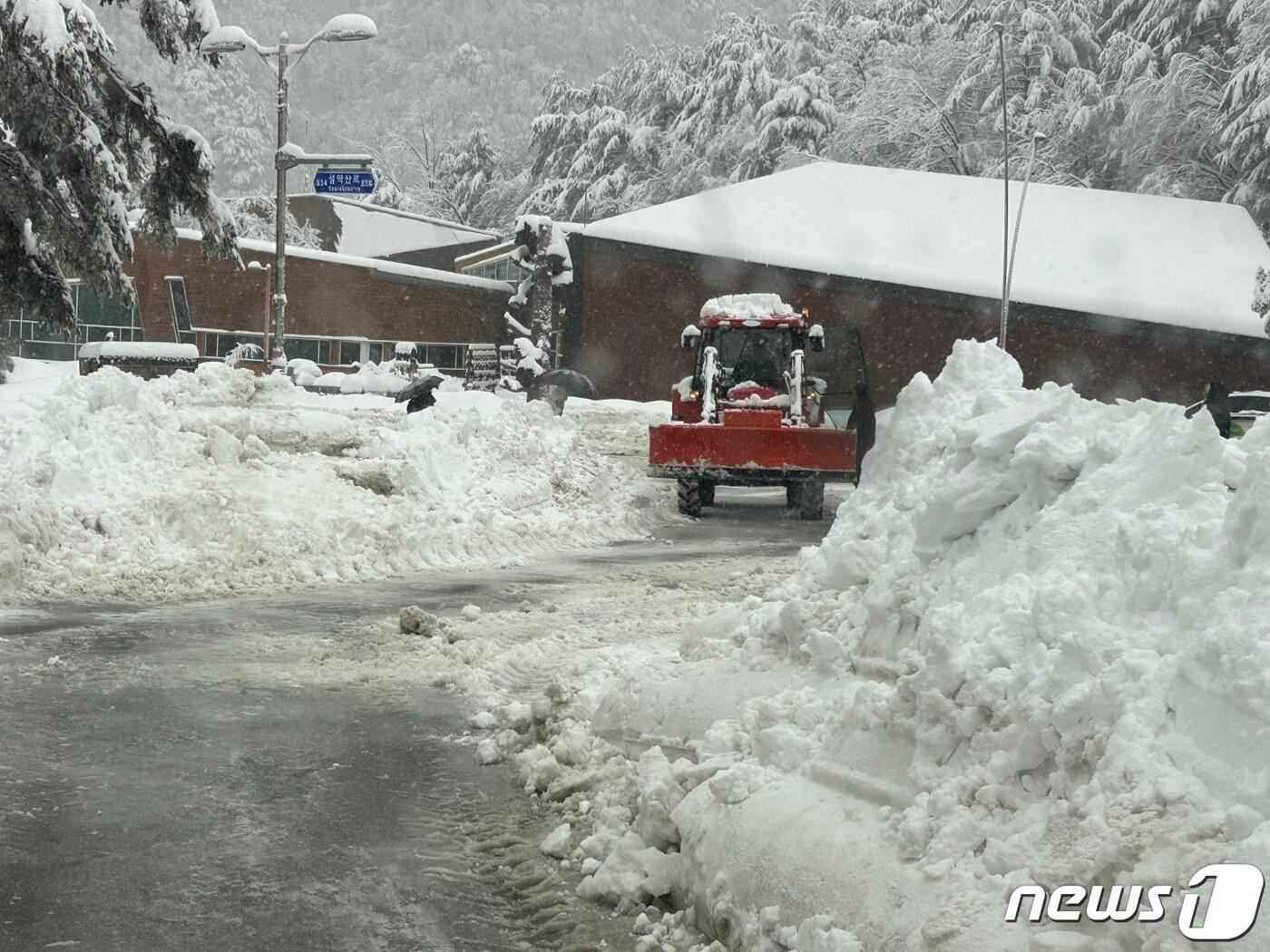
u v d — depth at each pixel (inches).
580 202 3196.4
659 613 431.8
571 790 237.5
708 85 3203.7
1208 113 2267.5
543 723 273.7
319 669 343.3
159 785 241.8
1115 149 2383.1
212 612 427.5
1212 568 150.5
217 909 186.2
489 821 228.8
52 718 285.6
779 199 1915.6
